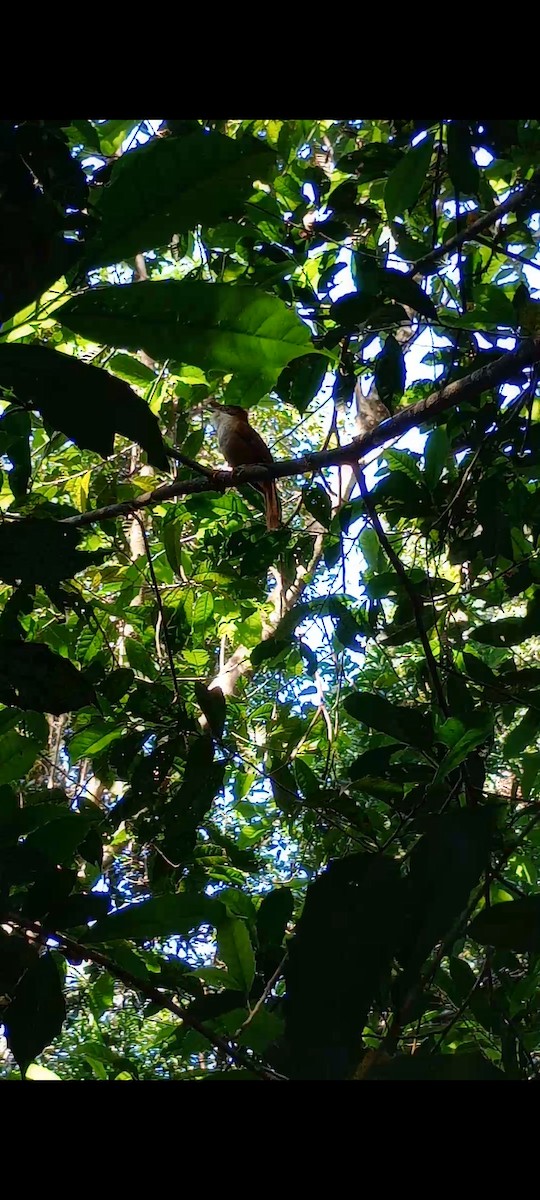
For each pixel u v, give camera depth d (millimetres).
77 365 1167
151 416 1174
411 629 3346
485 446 3301
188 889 3502
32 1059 1383
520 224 3373
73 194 1514
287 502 4988
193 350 1330
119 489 4254
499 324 3209
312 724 4023
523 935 1145
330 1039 1071
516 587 3109
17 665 1437
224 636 5391
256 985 1784
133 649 3648
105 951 2029
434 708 3018
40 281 1288
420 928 1155
